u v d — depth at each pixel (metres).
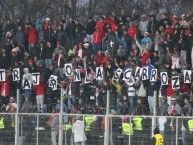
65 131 65.06
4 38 80.00
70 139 65.00
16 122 65.56
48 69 72.38
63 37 76.81
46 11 103.06
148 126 63.06
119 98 67.50
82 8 102.81
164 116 62.72
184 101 65.69
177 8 99.75
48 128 65.19
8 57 76.00
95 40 75.56
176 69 70.31
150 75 67.69
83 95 68.75
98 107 66.88
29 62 72.88
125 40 74.44
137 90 68.38
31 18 100.81
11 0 99.94
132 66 69.50
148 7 100.69
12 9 99.62
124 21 76.88
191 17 79.44
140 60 71.06
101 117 64.25
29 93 70.38
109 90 66.25
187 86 67.75
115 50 73.88
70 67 69.94
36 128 65.44
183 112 64.75
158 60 69.69
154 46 72.75
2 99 71.12
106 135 63.97
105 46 75.19
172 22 75.12
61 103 65.12
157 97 67.88
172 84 66.06
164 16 75.50
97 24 75.88
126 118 63.66
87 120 64.62
